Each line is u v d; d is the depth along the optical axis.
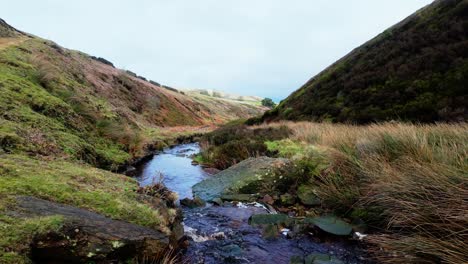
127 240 3.13
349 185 5.53
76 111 11.02
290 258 3.84
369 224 4.60
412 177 4.33
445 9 21.31
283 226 4.83
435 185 3.90
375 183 4.91
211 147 13.19
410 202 3.93
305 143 10.64
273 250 4.07
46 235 2.71
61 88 12.35
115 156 9.71
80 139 8.48
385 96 17.39
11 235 2.56
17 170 4.12
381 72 20.17
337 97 21.56
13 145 5.69
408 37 21.66
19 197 3.28
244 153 10.59
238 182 6.95
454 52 16.52
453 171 3.92
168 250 3.55
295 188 6.50
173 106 46.09
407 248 3.40
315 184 6.31
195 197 6.37
